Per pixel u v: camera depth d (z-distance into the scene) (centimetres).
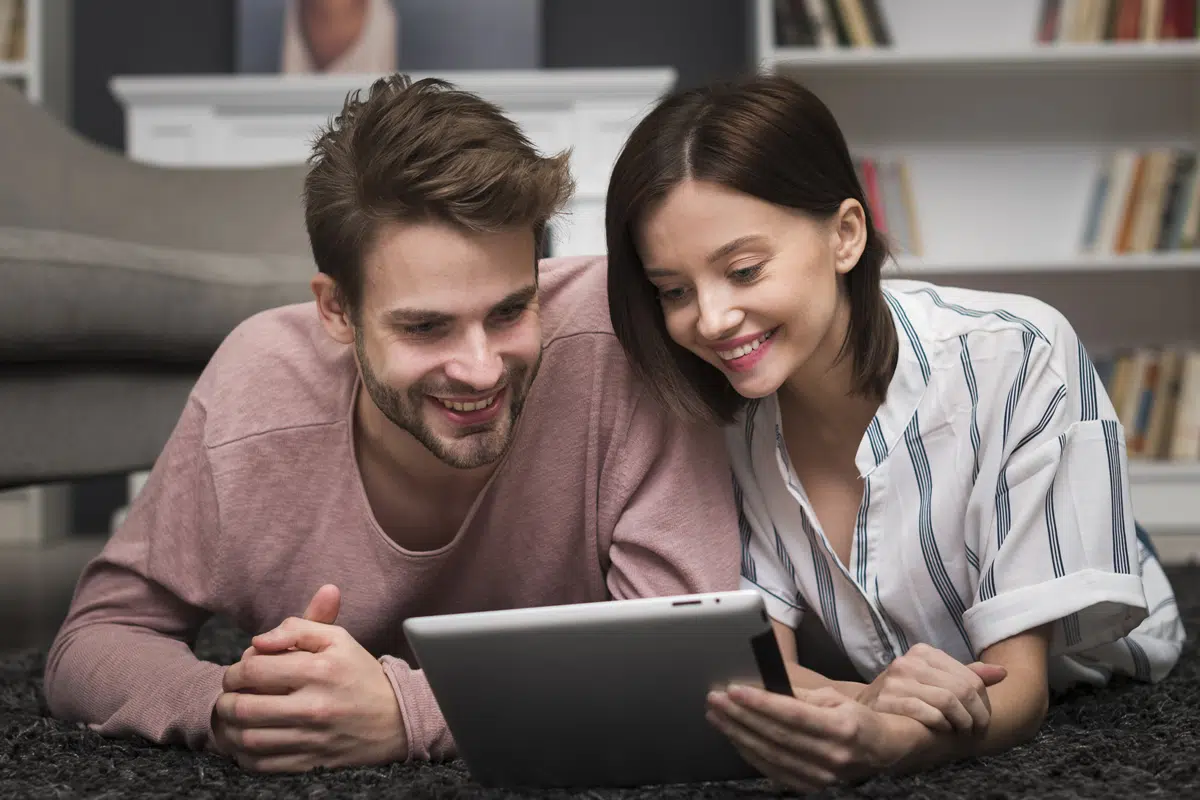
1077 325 384
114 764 110
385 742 108
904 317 128
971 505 122
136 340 202
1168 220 358
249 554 125
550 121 359
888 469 124
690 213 111
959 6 386
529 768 100
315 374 126
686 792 99
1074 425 120
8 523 379
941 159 385
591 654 92
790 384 128
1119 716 124
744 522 135
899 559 125
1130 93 383
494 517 127
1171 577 240
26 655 173
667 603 90
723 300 112
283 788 101
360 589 126
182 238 276
